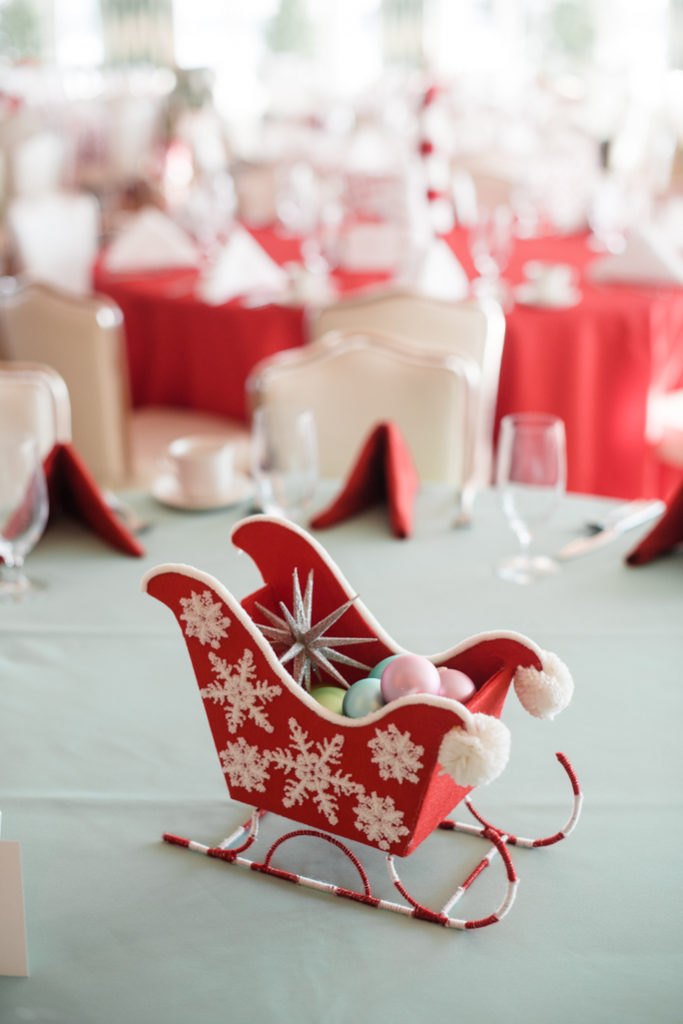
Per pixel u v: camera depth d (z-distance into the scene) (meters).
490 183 3.51
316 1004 0.94
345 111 7.46
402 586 1.58
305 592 1.15
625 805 1.19
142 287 3.17
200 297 3.05
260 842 1.15
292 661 1.14
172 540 1.71
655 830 1.16
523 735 1.28
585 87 8.15
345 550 1.68
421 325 2.64
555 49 9.38
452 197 3.91
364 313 2.66
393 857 1.12
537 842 1.14
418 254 3.12
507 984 0.96
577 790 1.11
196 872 1.12
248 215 4.61
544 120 6.05
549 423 1.55
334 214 3.88
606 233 3.90
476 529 1.73
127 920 1.05
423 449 2.19
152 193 5.77
